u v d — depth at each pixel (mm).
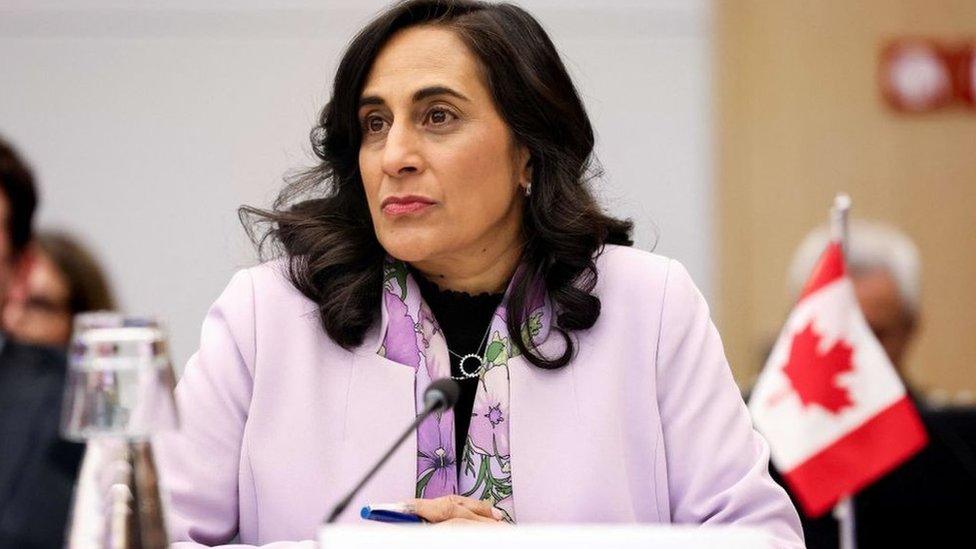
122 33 12242
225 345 6082
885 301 9750
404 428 5973
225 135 12258
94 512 4520
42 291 7918
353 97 6012
